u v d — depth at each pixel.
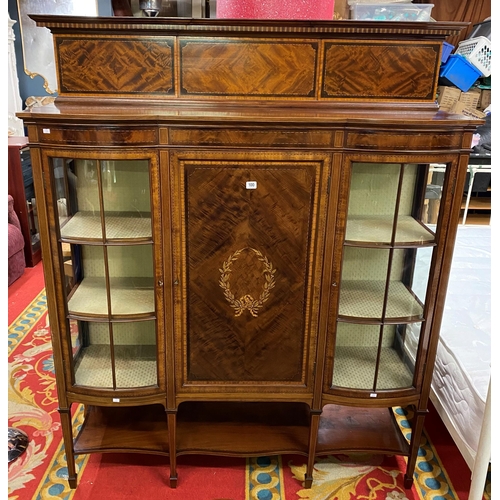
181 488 1.77
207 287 1.57
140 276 1.66
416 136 1.42
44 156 1.43
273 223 1.51
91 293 1.66
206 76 1.56
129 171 1.49
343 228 1.52
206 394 1.69
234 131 1.41
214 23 1.49
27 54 4.01
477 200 4.52
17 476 1.81
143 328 1.71
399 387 1.69
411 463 1.78
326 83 1.57
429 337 1.64
